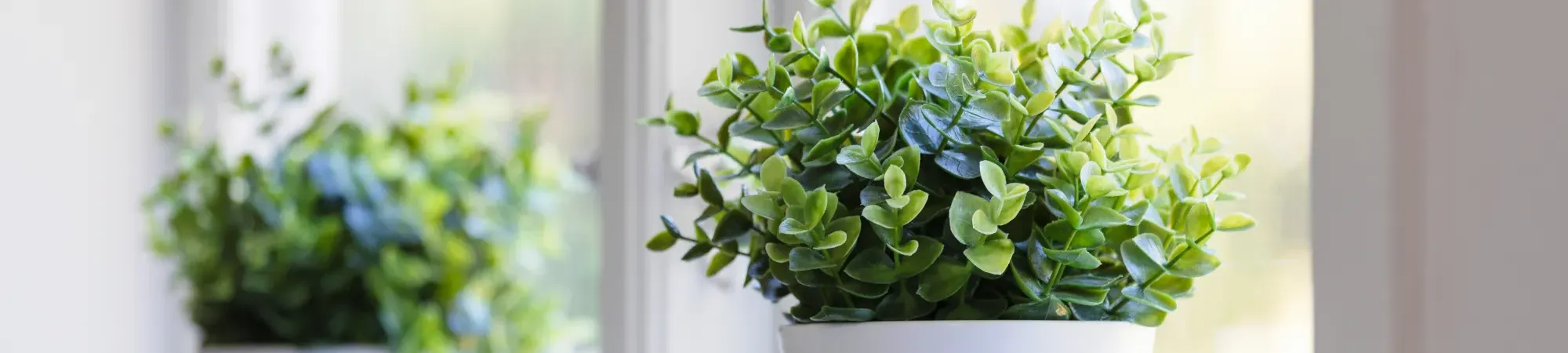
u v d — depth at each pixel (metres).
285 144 1.81
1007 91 0.70
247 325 1.77
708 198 0.79
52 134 1.87
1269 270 0.87
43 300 1.85
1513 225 0.56
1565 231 0.55
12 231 1.82
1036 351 0.66
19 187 1.83
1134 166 0.69
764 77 0.76
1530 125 0.55
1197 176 0.72
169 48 2.08
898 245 0.66
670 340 1.28
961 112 0.67
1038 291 0.68
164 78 2.06
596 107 1.77
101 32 1.93
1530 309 0.55
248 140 2.17
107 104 1.93
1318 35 0.63
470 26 1.97
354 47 2.13
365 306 1.77
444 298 1.77
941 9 0.71
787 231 0.66
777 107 0.70
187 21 2.12
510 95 1.90
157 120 2.04
